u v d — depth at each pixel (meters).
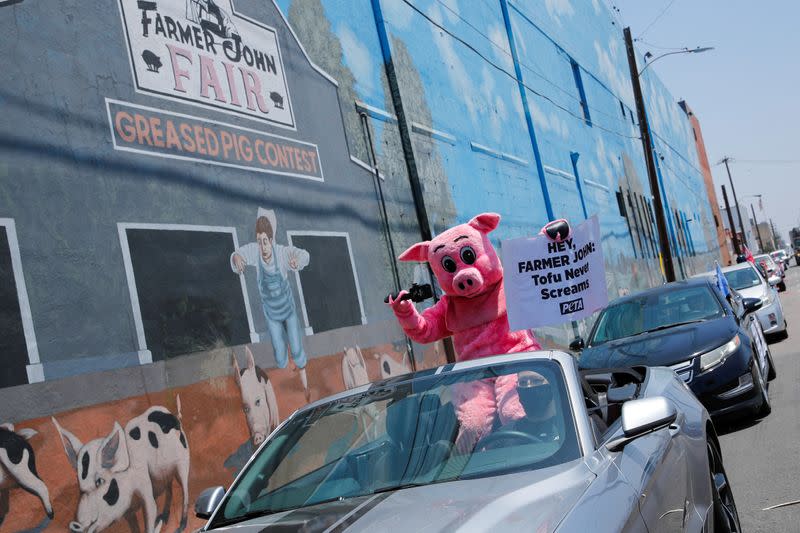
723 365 8.30
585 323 21.31
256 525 3.20
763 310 15.71
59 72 6.43
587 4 31.27
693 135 60.12
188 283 7.21
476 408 3.62
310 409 4.13
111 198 6.62
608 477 3.05
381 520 2.83
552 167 21.47
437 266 6.32
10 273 5.63
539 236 6.37
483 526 2.57
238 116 8.49
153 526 6.17
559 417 3.49
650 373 5.37
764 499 5.91
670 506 3.42
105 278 6.36
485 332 6.39
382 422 3.73
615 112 32.47
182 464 6.60
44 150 6.12
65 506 5.51
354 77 11.41
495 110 17.78
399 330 11.05
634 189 32.91
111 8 7.07
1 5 6.08
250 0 9.13
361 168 10.98
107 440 5.97
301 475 3.61
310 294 9.10
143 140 7.11
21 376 5.50
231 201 8.05
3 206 5.71
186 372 6.93
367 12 12.40
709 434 4.88
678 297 9.74
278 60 9.46
